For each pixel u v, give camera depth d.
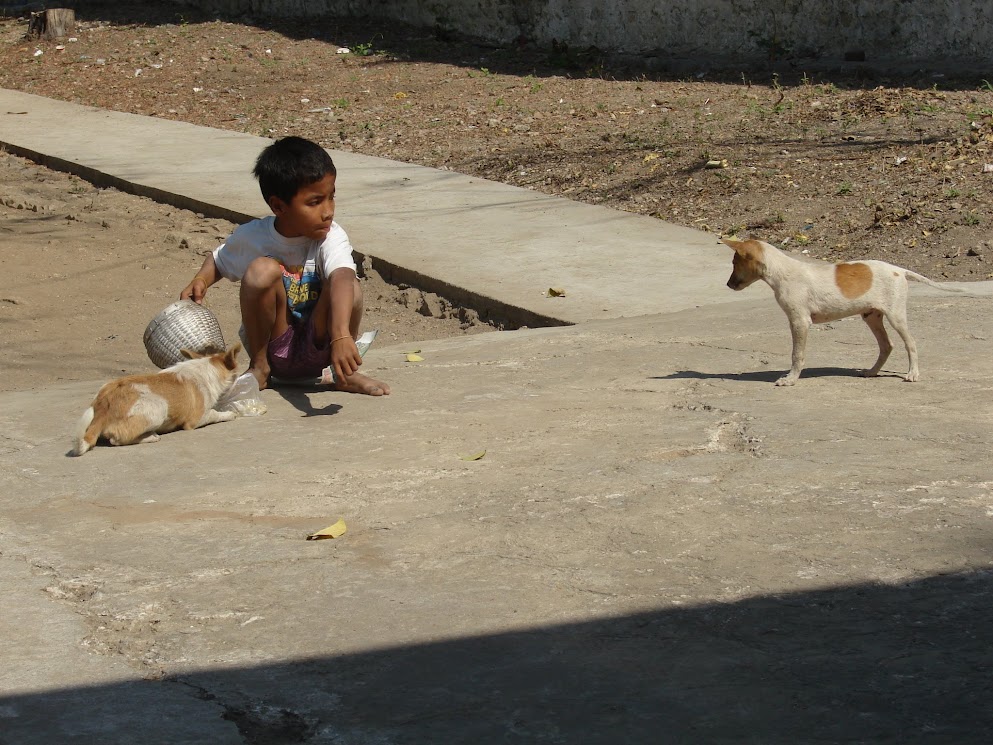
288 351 7.53
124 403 6.36
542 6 23.19
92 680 3.67
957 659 3.58
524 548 4.60
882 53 19.47
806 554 4.41
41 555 4.75
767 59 20.25
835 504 4.90
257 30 25.89
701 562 4.39
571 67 21.66
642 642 3.78
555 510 5.00
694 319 9.09
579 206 13.83
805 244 12.10
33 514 5.29
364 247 12.34
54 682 3.66
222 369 6.87
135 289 12.18
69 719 3.42
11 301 11.81
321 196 7.20
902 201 12.86
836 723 3.26
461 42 24.11
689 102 18.41
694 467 5.49
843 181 13.73
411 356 8.40
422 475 5.61
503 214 13.57
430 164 16.50
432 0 24.78
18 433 6.72
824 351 7.83
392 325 10.96
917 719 3.26
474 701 3.45
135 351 10.43
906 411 6.29
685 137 16.28
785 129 16.19
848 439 5.82
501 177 15.55
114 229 14.29
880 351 7.11
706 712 3.34
